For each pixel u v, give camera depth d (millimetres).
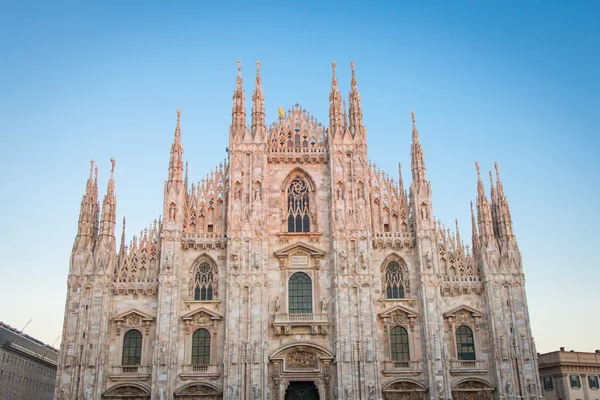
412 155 82438
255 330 73375
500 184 82250
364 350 73062
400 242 78938
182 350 73438
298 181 82688
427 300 75438
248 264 76062
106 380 71875
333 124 83500
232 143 81562
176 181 79375
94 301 73812
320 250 78000
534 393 72688
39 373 111062
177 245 76500
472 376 73500
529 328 75062
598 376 98562
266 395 71312
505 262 77812
